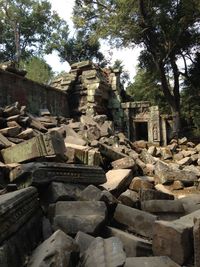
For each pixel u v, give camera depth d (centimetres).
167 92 2730
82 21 2861
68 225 476
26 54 4859
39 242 472
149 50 2670
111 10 2644
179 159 1819
